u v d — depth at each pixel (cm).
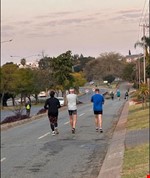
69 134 2059
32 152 1533
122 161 1143
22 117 3406
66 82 6662
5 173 1159
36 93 7894
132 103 4888
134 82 13212
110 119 2959
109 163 1190
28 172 1163
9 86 7169
